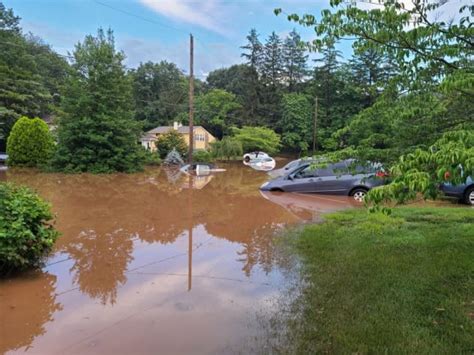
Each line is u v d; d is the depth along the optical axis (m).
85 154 19.69
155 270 4.73
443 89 3.20
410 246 5.27
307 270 4.49
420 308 3.29
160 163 26.55
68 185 14.23
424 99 4.23
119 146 20.66
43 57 45.34
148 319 3.31
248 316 3.35
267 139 40.84
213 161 32.78
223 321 3.25
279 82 52.78
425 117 4.47
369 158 4.63
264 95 51.47
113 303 3.67
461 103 4.30
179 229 7.17
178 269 4.78
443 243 5.36
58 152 19.55
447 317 3.10
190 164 22.97
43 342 2.91
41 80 38.44
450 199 10.36
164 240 6.32
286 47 53.03
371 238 5.80
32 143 20.58
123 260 5.15
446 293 3.60
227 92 55.19
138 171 21.23
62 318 3.33
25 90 33.19
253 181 16.98
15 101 32.19
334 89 44.59
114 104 20.78
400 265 4.44
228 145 35.78
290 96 47.62
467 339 2.74
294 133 45.12
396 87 4.45
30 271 4.57
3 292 3.92
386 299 3.49
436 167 2.46
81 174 18.86
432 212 8.09
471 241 5.43
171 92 57.25
